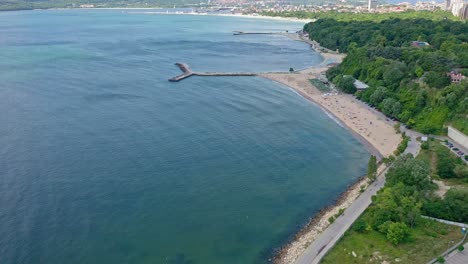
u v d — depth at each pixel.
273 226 111.00
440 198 112.88
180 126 175.75
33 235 103.12
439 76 188.38
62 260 95.69
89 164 138.75
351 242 98.12
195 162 143.62
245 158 148.75
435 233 98.75
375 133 174.38
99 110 193.88
